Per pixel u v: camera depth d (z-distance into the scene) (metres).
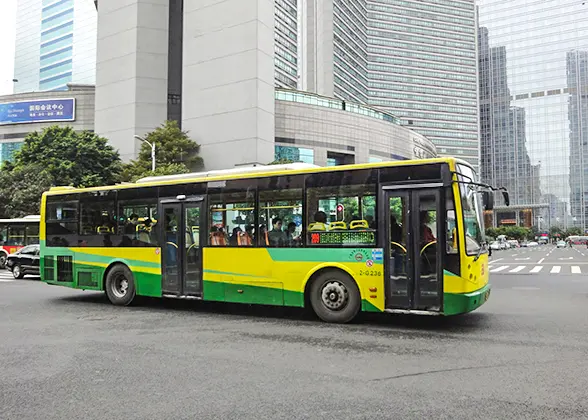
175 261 10.57
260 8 40.91
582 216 137.25
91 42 99.06
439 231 8.03
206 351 6.70
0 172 31.88
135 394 4.87
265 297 9.41
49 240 12.64
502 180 150.00
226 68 41.31
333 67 103.19
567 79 143.12
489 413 4.27
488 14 157.25
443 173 8.05
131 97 44.84
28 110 52.19
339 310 8.79
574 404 4.48
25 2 112.44
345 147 54.00
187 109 42.94
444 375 5.47
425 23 145.62
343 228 8.76
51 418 4.25
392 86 139.50
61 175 32.47
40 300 12.57
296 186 9.27
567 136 141.50
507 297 12.87
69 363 6.11
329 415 4.25
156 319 9.48
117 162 37.34
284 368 5.80
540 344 7.04
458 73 148.38
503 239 89.69
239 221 9.82
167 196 10.81
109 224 11.68
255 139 39.59
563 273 22.31
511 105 151.12
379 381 5.25
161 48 45.84
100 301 12.37
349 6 116.88
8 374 5.64
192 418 4.20
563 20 145.38
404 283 8.20
